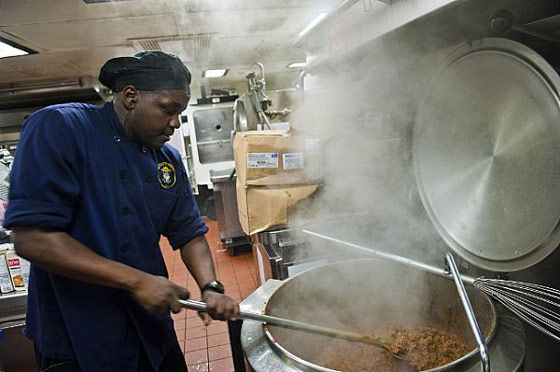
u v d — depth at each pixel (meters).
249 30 2.37
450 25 1.16
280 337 1.08
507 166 0.95
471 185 1.08
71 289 0.99
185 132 5.34
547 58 1.01
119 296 1.04
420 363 1.04
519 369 0.77
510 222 0.95
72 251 0.87
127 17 2.04
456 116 1.10
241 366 1.31
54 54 2.87
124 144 1.02
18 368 1.87
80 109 0.99
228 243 3.65
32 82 3.90
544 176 0.85
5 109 4.04
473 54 0.99
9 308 1.78
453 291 1.17
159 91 0.93
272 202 1.75
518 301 0.98
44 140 0.88
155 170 1.09
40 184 0.85
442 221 1.20
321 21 1.69
